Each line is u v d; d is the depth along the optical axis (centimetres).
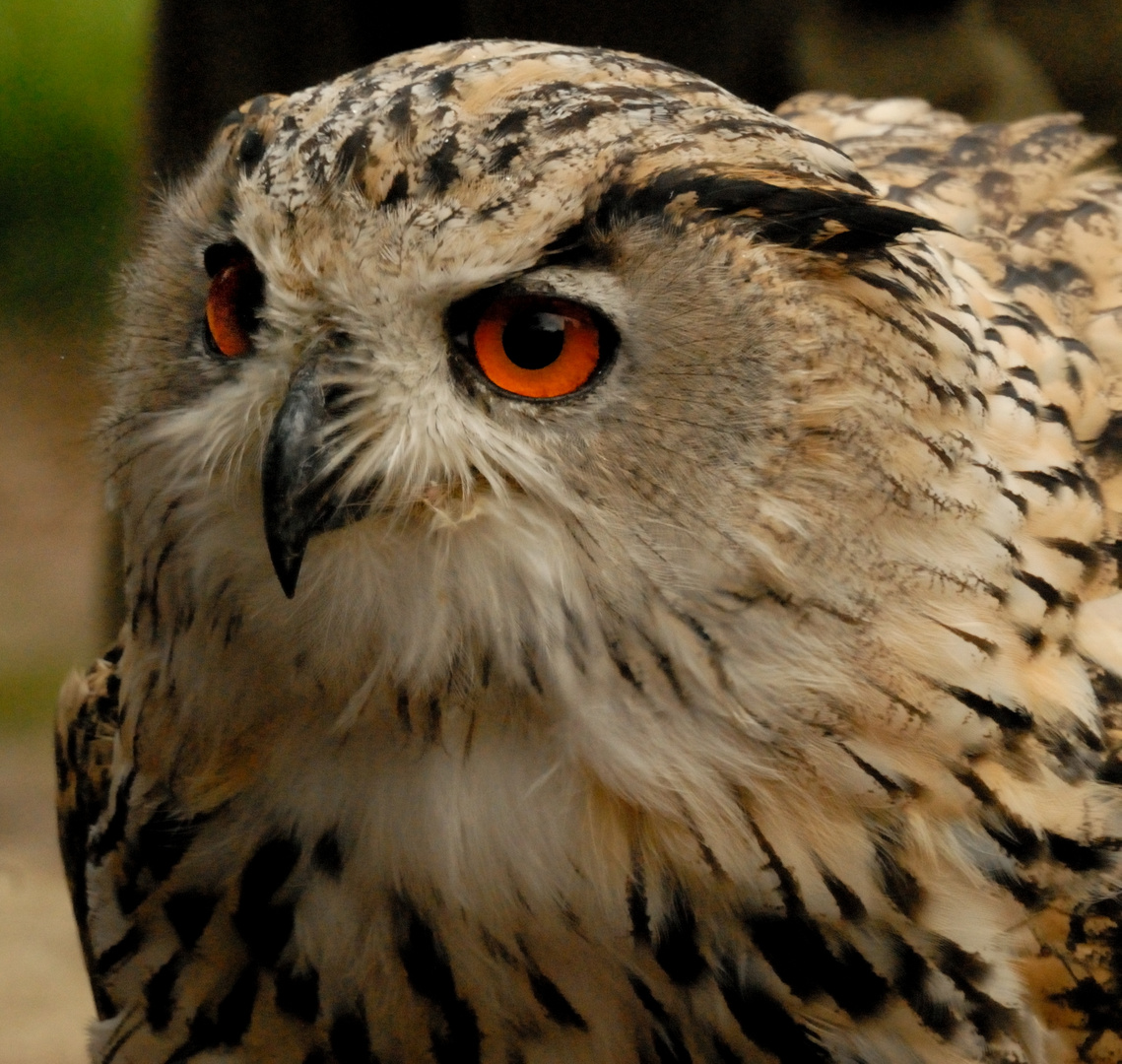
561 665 250
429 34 296
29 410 569
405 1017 254
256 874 254
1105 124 280
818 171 250
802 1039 252
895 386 250
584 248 248
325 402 250
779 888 251
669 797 250
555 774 251
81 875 264
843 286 249
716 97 251
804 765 250
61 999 400
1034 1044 253
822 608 249
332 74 287
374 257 249
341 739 252
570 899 252
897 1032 252
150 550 253
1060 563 254
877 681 250
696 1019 253
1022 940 253
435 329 249
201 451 251
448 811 252
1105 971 253
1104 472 258
